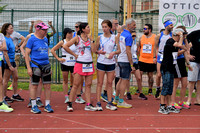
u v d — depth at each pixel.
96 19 15.09
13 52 9.76
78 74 8.42
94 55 15.42
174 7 13.02
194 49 9.49
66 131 6.44
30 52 8.23
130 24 9.01
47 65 8.29
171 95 9.13
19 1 18.00
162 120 7.62
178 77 9.00
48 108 8.39
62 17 14.62
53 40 14.20
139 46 12.11
